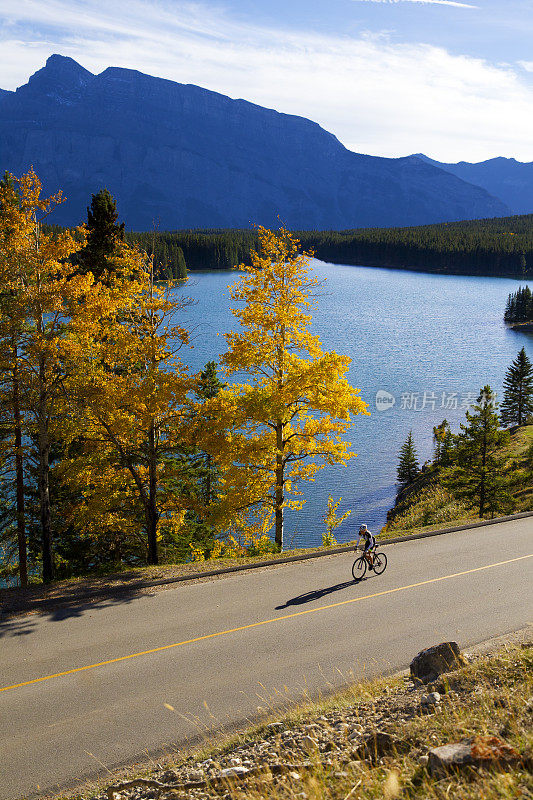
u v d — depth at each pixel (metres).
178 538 28.66
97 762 9.70
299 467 24.59
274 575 18.19
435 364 111.50
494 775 5.04
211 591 16.78
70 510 23.86
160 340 20.08
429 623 14.66
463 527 24.17
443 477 52.88
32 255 17.83
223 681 12.05
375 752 6.67
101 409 19.64
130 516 24.00
